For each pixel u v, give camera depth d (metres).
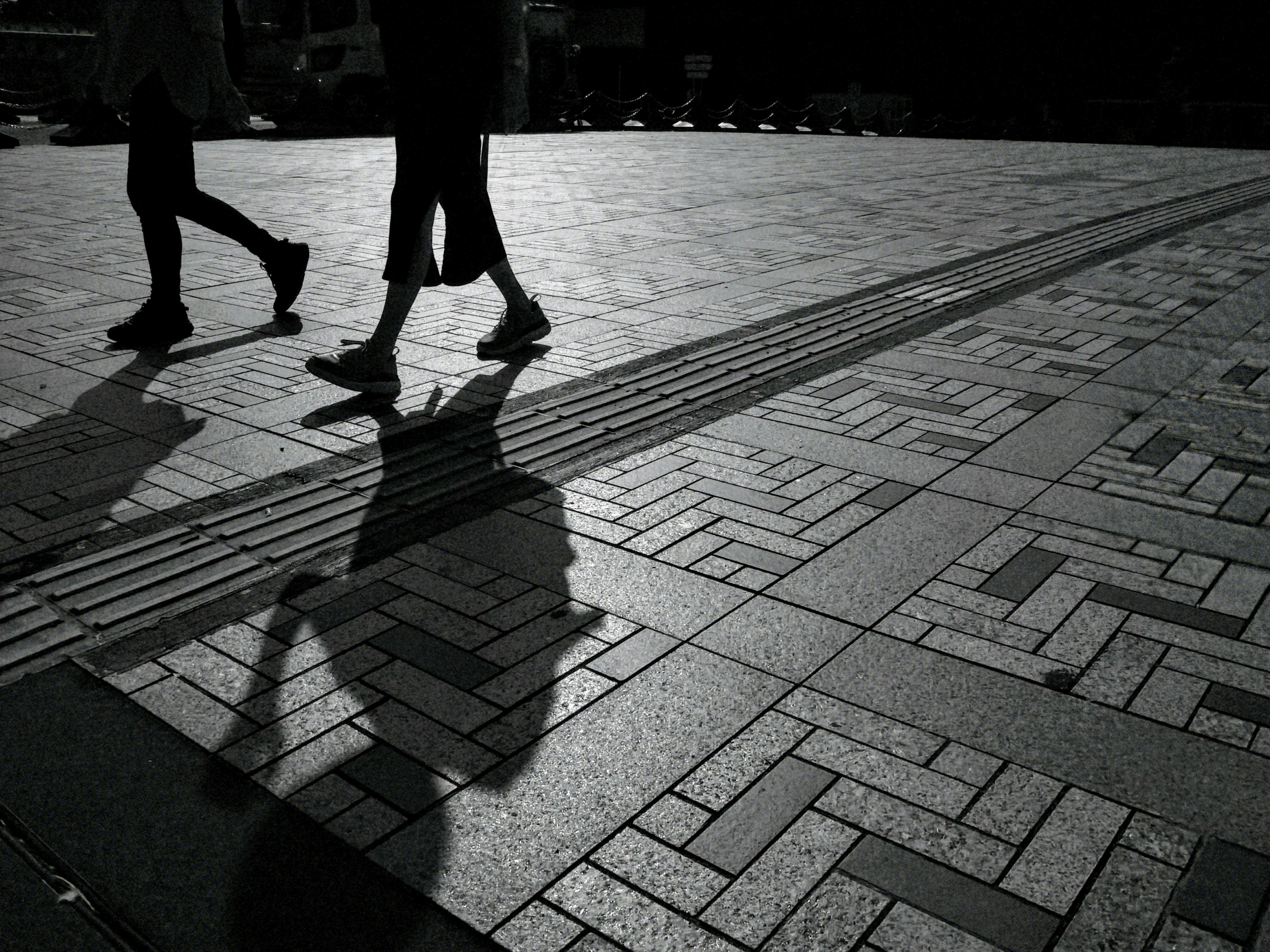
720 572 2.79
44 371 4.52
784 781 1.99
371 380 4.10
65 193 10.44
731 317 5.46
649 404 4.10
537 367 4.58
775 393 4.23
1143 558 2.85
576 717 2.19
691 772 2.02
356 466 3.48
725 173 13.62
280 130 21.73
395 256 3.96
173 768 2.04
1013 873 1.76
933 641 2.46
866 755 2.06
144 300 5.82
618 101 26.55
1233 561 2.83
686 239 7.90
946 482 3.36
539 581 2.74
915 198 10.80
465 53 3.81
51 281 6.30
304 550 2.90
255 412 4.01
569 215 9.20
